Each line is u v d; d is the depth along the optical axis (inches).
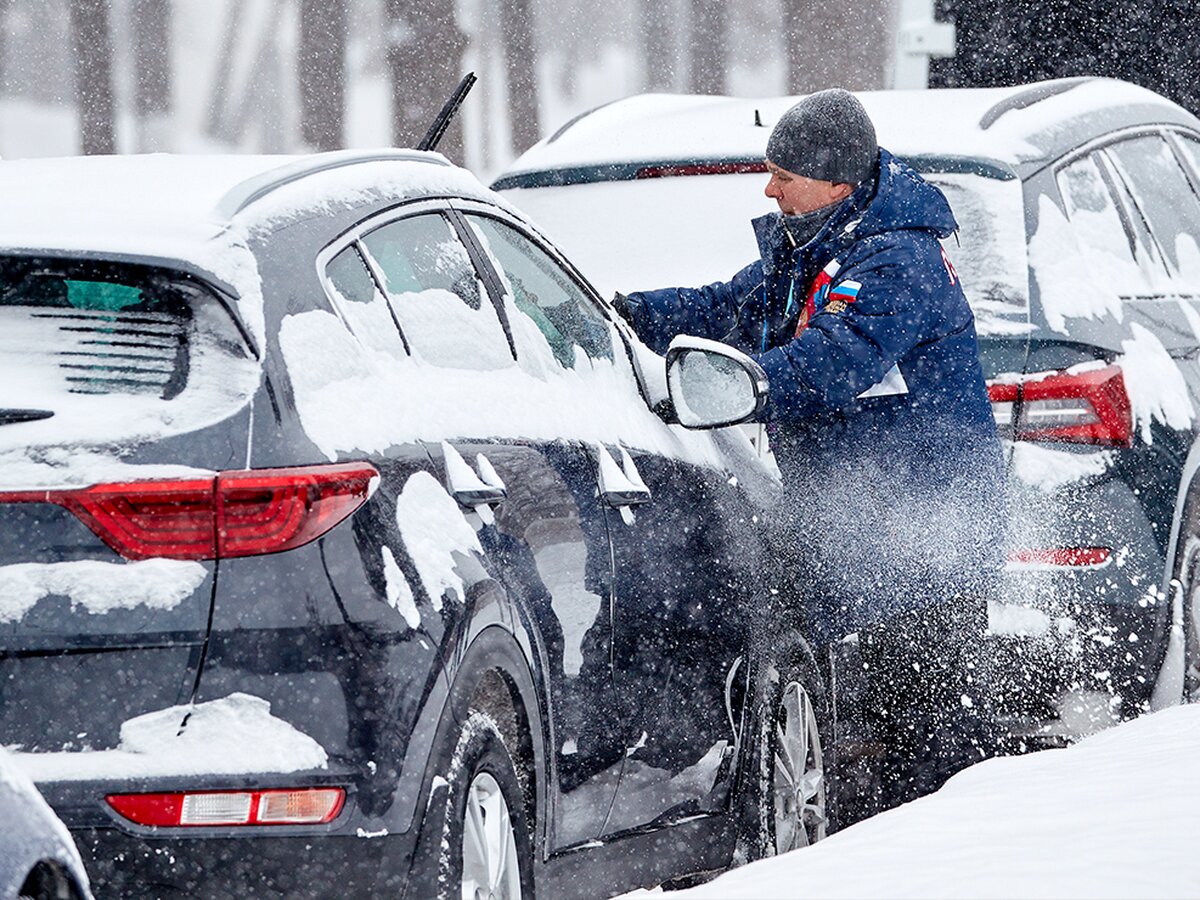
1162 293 1112.8
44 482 563.8
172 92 5900.6
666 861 772.0
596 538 717.3
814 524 936.3
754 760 842.8
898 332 898.1
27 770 553.6
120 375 582.9
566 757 682.8
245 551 564.7
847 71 4276.6
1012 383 987.3
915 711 967.6
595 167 1135.0
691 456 828.0
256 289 596.1
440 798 581.0
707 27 5147.6
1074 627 979.9
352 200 668.7
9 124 6441.9
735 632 824.9
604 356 808.3
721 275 1061.8
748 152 1113.4
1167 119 1273.4
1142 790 694.5
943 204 932.0
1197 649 1053.2
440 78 3304.6
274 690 561.6
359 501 582.9
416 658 581.0
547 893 677.3
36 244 587.5
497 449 665.6
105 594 559.5
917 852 634.8
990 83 2046.0
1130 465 995.3
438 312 685.3
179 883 555.2
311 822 557.3
